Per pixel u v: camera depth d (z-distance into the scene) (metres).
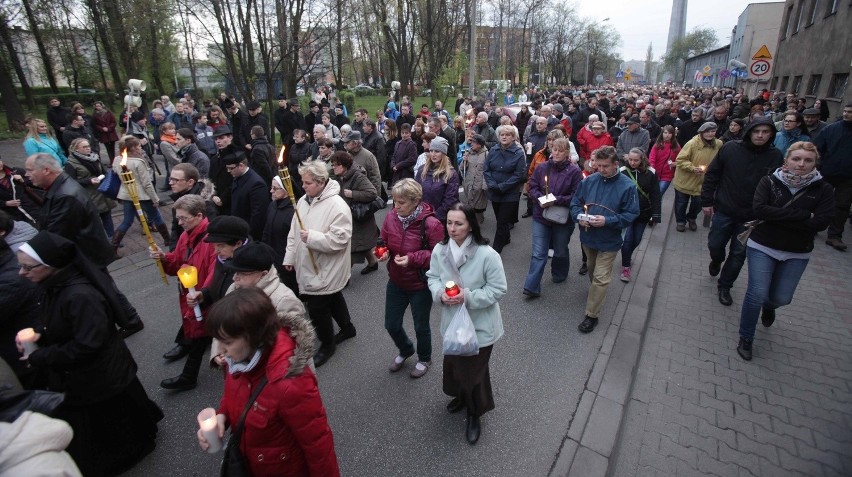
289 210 4.44
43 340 2.60
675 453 3.19
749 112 13.09
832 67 15.10
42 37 23.61
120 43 23.92
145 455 3.11
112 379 2.67
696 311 5.23
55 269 2.42
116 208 9.38
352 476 2.91
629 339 4.52
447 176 5.53
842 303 5.35
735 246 5.16
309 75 20.28
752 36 41.38
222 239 3.16
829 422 3.45
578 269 6.37
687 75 91.69
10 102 19.56
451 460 3.04
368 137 9.01
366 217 5.82
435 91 29.20
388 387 3.82
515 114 15.30
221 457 3.14
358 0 27.06
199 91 32.00
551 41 60.09
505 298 5.45
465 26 30.62
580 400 3.62
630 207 4.42
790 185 3.81
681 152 7.78
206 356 4.39
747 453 3.17
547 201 5.08
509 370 4.02
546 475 2.90
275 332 1.90
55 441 1.48
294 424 1.90
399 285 3.63
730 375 4.05
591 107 11.60
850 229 7.88
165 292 5.75
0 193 5.22
